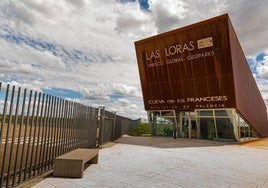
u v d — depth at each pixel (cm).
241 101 2359
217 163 909
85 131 1034
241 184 592
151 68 2623
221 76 2144
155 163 852
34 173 546
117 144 1531
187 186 550
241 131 2319
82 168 574
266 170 799
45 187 477
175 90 2512
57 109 680
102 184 528
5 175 476
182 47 2314
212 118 2348
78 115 920
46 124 602
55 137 682
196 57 2248
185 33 2256
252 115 2886
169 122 2714
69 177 568
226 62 2083
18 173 517
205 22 2105
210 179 632
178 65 2398
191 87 2377
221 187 554
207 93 2280
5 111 414
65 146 772
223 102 2188
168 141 1995
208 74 2222
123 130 2478
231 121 2194
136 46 2653
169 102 2616
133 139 2042
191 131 2533
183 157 1043
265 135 3934
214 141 2178
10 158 436
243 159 1052
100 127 1313
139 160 905
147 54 2602
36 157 553
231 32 2100
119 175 627
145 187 525
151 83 2691
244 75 2698
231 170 774
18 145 461
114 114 1773
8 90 421
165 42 2416
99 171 661
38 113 545
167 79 2534
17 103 449
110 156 969
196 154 1178
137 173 666
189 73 2347
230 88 2114
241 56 2630
